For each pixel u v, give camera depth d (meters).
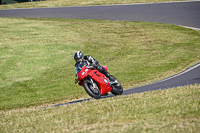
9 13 95.25
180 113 10.96
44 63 45.47
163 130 9.17
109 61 46.41
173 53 48.66
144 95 16.81
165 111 11.47
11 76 39.19
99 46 55.69
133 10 88.88
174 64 40.69
